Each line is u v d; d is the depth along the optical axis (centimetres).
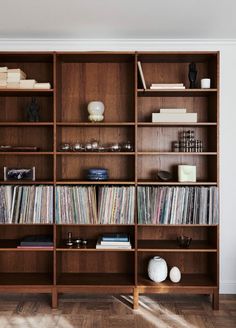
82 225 370
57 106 360
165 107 386
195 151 365
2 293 387
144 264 389
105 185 370
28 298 374
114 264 390
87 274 383
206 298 376
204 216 350
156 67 387
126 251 389
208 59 372
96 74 388
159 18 328
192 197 351
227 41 380
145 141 385
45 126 384
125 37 378
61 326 312
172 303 363
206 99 384
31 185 365
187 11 314
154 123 350
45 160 385
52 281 360
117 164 387
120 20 334
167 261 389
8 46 385
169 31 361
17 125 366
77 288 351
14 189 351
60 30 359
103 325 315
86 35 372
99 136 386
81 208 352
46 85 354
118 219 352
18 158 386
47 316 332
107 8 307
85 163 387
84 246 360
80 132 386
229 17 327
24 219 351
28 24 343
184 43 383
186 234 388
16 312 340
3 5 300
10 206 351
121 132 386
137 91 351
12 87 353
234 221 384
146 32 364
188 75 371
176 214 351
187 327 311
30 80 353
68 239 376
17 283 354
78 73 388
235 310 346
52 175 385
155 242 378
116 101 387
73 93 388
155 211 352
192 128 385
